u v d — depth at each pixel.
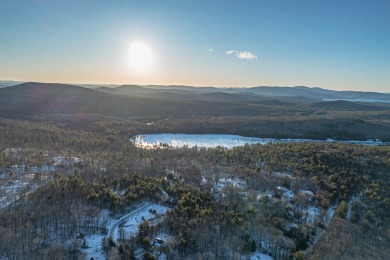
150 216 91.88
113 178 114.12
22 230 78.44
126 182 110.06
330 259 77.62
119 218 90.50
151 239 79.88
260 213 93.12
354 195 108.06
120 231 81.62
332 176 115.94
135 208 96.38
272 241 82.88
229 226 85.31
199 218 86.12
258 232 84.94
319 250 81.50
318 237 87.50
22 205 90.38
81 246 77.00
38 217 84.00
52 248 73.69
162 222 86.44
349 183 112.44
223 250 77.12
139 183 107.25
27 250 72.50
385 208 99.44
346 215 97.75
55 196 95.69
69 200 94.56
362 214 98.19
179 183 110.88
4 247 72.19
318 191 108.62
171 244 77.44
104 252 75.44
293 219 93.31
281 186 113.94
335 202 105.88
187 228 82.31
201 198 98.12
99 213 90.12
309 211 98.81
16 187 105.25
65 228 82.44
